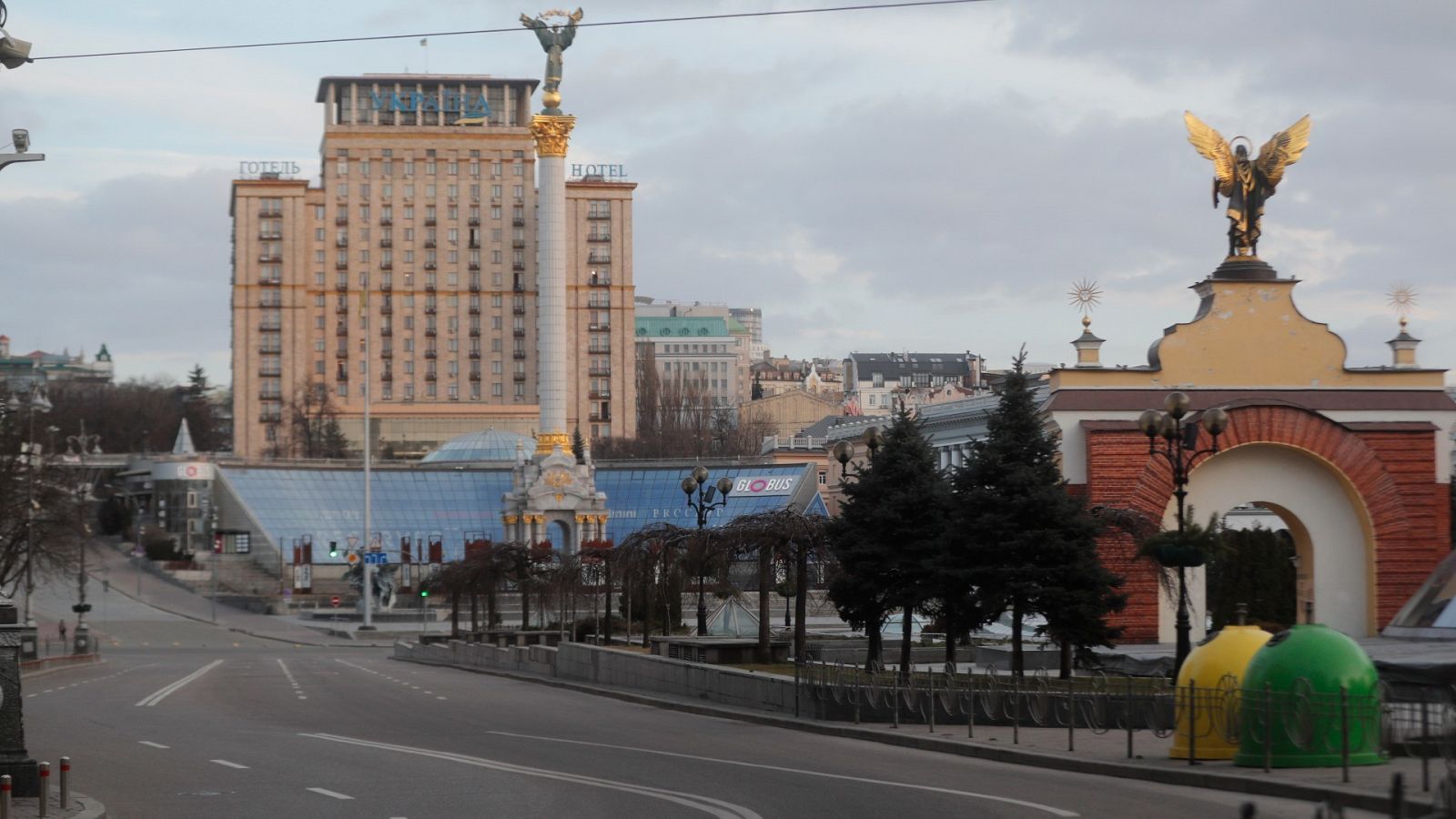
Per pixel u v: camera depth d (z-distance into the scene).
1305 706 25.23
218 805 23.75
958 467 44.12
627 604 75.44
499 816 22.28
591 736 35.81
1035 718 34.28
